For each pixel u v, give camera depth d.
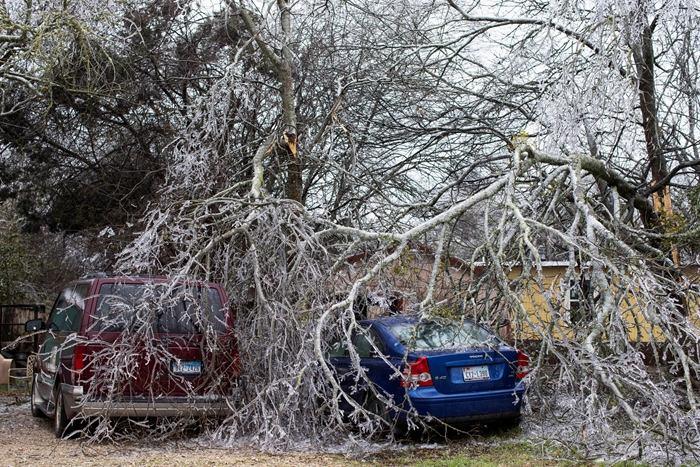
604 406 9.48
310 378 10.70
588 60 12.59
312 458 9.95
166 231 11.55
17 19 16.25
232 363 11.27
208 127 15.60
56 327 13.29
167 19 20.28
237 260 12.31
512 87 16.97
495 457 10.09
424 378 11.27
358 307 12.82
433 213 17.22
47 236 28.38
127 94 20.11
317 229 15.41
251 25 17.55
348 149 19.12
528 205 11.94
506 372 11.67
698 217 13.11
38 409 14.41
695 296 11.26
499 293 12.10
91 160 22.44
